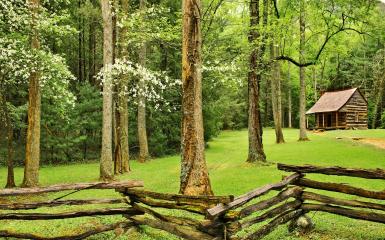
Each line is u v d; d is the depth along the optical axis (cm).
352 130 3809
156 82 1773
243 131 5481
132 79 2448
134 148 2997
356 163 1645
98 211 647
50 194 1306
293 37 2253
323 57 2028
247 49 1697
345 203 653
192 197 583
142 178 1653
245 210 552
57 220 780
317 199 675
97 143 2972
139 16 1683
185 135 1044
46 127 2588
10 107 1880
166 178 1596
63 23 2764
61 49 3297
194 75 1043
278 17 1955
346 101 4178
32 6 1410
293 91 6003
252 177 1434
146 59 2648
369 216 639
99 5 3045
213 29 1961
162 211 848
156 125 2889
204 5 1988
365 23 1784
